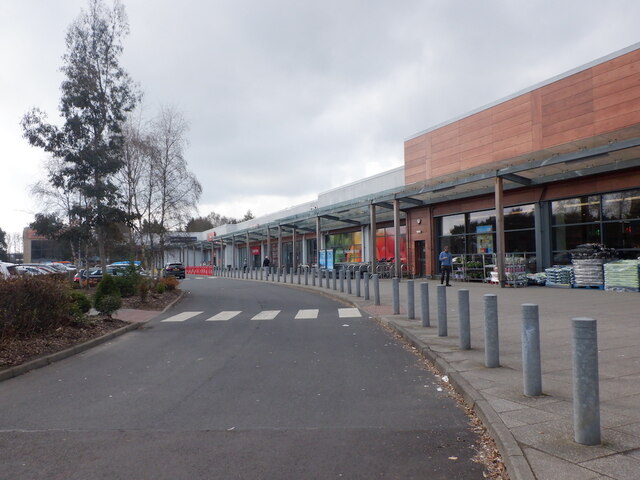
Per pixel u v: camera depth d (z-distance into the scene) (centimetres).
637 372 656
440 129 2766
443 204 2769
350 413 584
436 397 640
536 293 1742
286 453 469
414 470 426
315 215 3403
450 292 1895
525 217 2256
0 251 9062
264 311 1703
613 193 1883
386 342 1034
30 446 506
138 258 2858
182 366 874
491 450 462
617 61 1836
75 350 1038
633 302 1367
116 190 2620
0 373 808
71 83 2536
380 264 3091
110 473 436
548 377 655
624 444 429
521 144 2242
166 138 2778
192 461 457
